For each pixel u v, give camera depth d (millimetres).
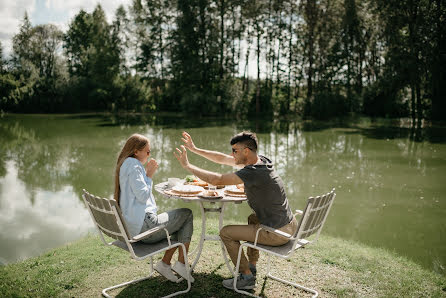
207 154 3912
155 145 16812
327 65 37500
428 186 9492
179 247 3402
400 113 32656
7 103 43781
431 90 29828
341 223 6582
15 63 47750
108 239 4863
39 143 17812
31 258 4293
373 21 34562
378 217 6938
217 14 38844
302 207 7613
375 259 4320
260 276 3748
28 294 3330
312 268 3963
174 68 40281
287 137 20672
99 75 47562
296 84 40219
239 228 3264
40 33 49781
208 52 39156
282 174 10875
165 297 3254
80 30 57188
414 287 3594
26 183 9594
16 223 6359
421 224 6555
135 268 3906
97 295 3334
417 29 27938
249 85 44938
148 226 3174
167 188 3631
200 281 3594
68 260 4117
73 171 11156
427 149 16047
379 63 38094
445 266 4691
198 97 35625
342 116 32688
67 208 7336
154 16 42875
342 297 3355
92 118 35531
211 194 3332
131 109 43531
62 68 50750
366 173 11070
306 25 38000
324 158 13852
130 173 3170
